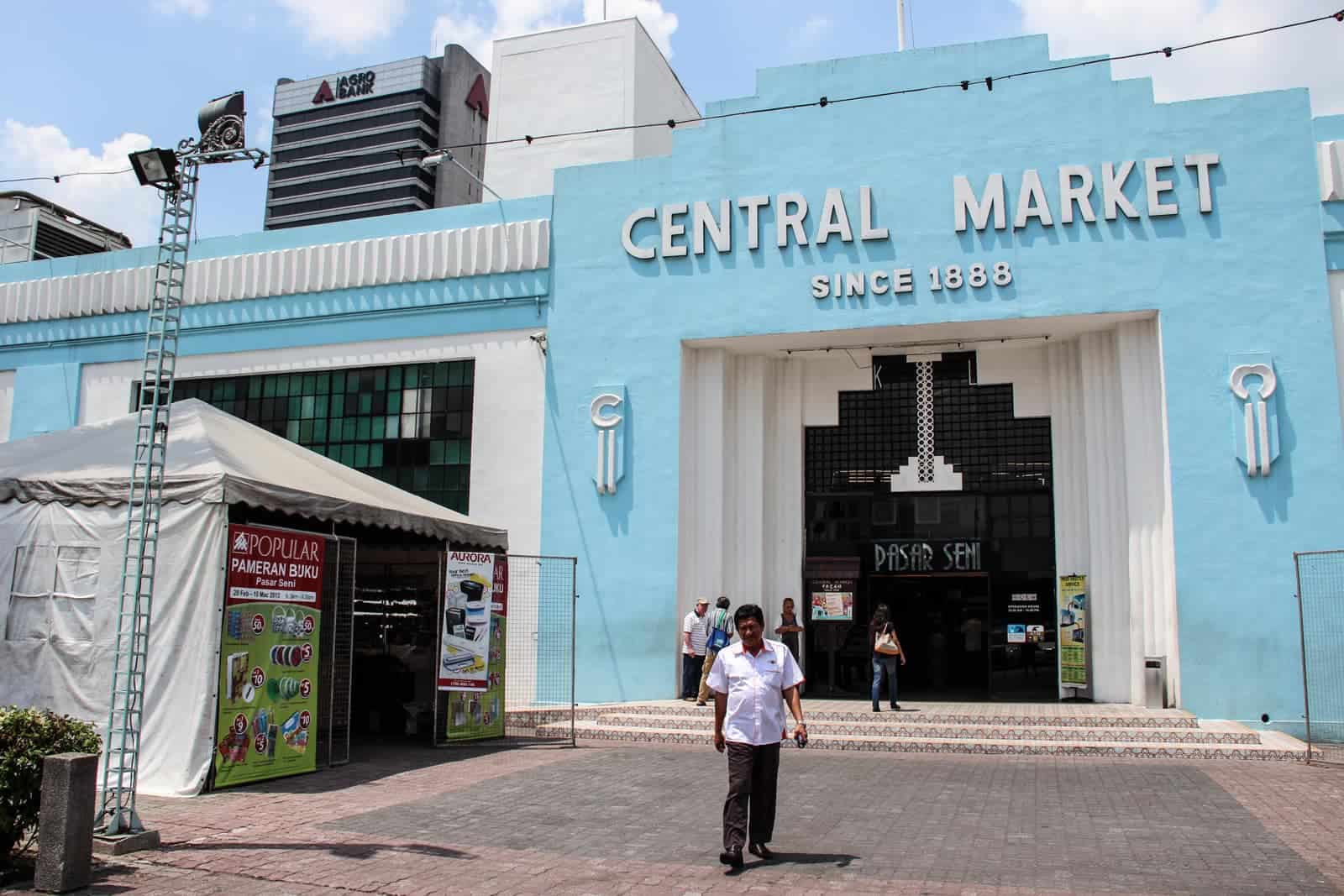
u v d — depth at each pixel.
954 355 16.95
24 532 10.22
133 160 8.84
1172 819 8.50
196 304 19.75
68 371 20.55
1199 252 14.52
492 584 13.55
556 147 23.22
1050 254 15.05
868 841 7.68
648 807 9.00
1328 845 7.52
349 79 94.75
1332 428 13.80
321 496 10.88
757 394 17.20
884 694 16.59
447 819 8.44
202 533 9.66
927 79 15.98
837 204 16.02
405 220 18.59
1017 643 16.19
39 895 6.28
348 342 18.64
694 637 15.74
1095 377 15.73
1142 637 14.80
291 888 6.43
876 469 17.11
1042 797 9.52
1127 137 14.98
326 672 11.12
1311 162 14.34
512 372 17.53
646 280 16.89
